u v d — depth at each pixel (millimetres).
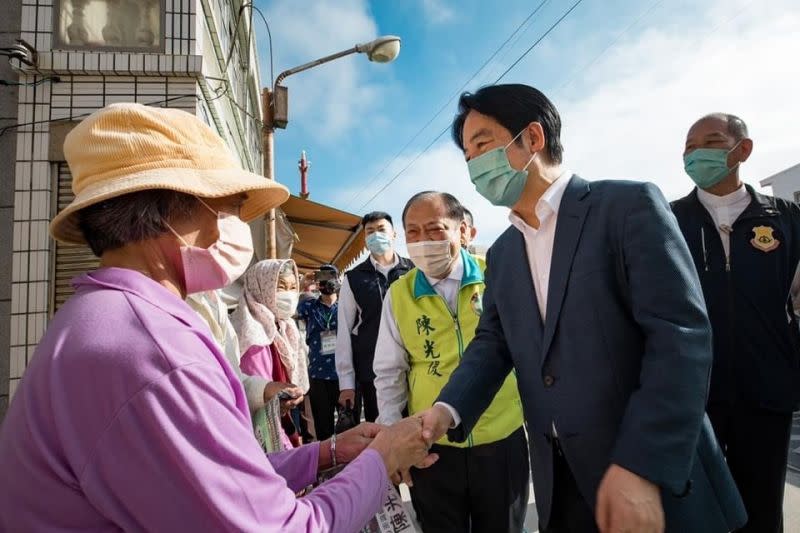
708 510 1151
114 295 828
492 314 1623
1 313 3355
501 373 1571
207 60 4430
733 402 2029
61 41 3635
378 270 3666
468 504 2027
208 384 776
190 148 979
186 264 979
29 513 729
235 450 761
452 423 1414
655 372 1015
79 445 707
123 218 920
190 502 708
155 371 735
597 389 1192
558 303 1264
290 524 800
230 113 6102
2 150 3482
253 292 2723
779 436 1966
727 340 2055
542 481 1359
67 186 3518
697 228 2205
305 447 1437
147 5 3814
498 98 1389
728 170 2127
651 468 937
